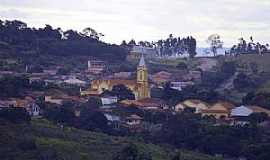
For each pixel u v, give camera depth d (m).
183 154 147.12
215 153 155.75
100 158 125.25
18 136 130.62
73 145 132.88
